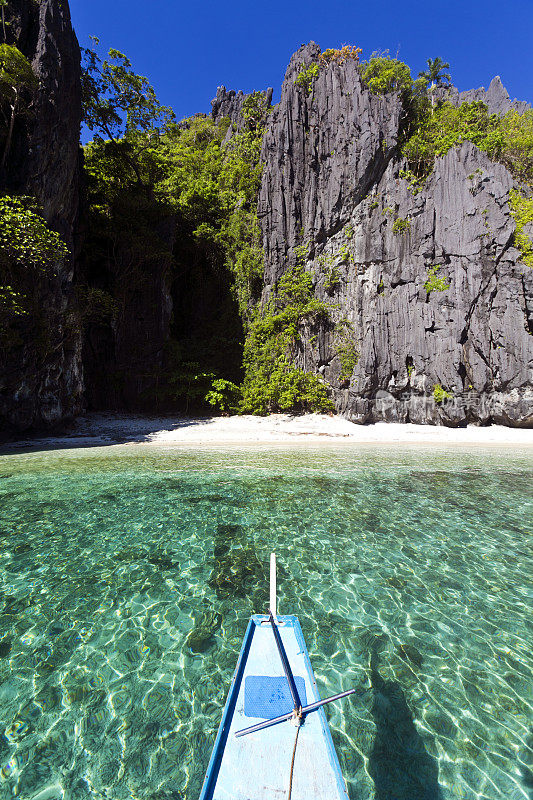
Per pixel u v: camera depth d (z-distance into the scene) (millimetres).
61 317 23422
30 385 21531
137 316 30828
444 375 26250
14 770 3676
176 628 5742
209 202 33844
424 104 34938
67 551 8188
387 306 27750
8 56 19266
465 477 14359
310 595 6637
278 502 11383
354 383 27172
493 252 26078
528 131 37594
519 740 4043
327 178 29859
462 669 5004
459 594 6715
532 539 8992
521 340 25172
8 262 19047
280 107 32125
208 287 34438
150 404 30453
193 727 4148
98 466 15484
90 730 4105
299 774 2797
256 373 30844
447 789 3545
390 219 28000
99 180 30953
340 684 4727
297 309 30125
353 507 11055
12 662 5035
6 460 16469
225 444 20875
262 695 3512
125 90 32312
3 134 20891
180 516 10203
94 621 5891
